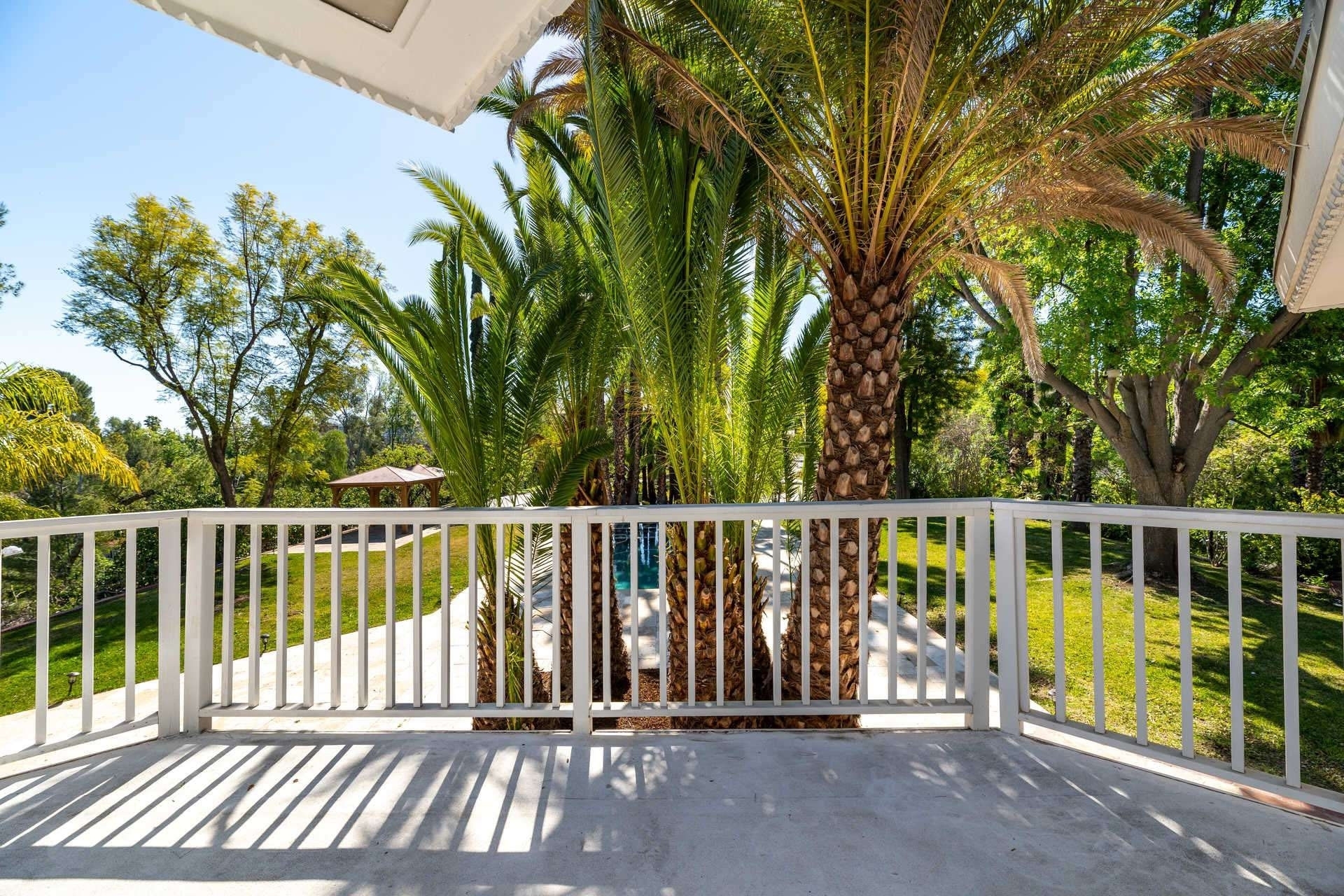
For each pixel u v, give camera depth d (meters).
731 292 4.18
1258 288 7.78
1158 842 1.84
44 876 1.71
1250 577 9.54
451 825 1.95
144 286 15.20
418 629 2.65
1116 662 6.08
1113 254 7.97
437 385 4.10
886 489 3.90
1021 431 13.25
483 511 2.63
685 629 4.53
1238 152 3.76
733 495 4.44
